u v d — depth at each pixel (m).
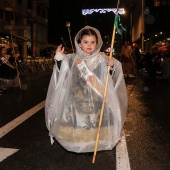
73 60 3.79
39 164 3.90
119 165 3.83
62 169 3.73
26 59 22.17
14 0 31.39
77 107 3.71
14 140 4.92
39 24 41.56
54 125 3.80
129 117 6.54
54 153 4.30
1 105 7.92
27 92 10.41
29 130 5.52
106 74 3.79
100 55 3.86
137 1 47.16
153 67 16.89
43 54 32.12
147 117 6.55
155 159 4.06
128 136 5.11
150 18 34.28
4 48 10.36
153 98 9.12
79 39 3.77
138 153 4.28
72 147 3.72
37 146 4.62
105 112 3.76
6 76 10.17
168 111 7.18
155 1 33.84
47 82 14.08
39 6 41.16
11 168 3.77
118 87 3.94
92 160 4.01
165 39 31.23
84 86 3.74
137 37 46.88
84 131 3.69
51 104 3.86
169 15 33.78
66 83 3.78
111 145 3.84
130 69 16.42
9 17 30.89
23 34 34.28
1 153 4.29
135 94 9.95
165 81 14.18
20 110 7.27
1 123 6.00
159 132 5.38
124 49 16.36
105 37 35.72
